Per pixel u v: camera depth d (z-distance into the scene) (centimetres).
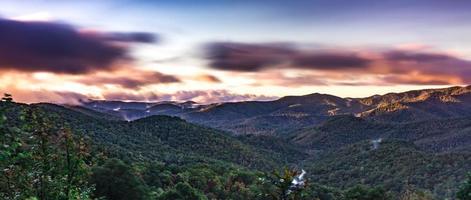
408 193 9988
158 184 8106
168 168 10225
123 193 4903
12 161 1282
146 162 10894
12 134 1268
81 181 1574
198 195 7000
